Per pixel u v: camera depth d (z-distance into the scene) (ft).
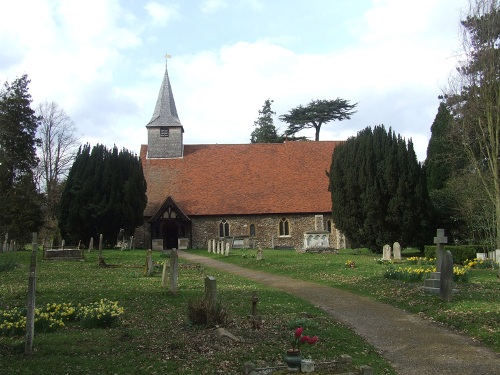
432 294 53.62
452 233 115.65
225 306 43.57
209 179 159.84
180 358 32.45
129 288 58.34
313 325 41.16
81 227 135.85
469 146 96.48
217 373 29.91
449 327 42.50
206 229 151.23
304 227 153.58
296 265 87.10
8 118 166.81
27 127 175.22
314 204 154.51
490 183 96.68
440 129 148.46
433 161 149.18
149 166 162.50
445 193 120.57
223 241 123.03
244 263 95.45
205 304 40.88
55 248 100.37
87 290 56.24
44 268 80.02
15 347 33.47
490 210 102.63
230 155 167.94
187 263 95.25
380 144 113.19
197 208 151.43
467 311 45.52
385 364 32.99
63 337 36.55
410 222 110.52
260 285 65.72
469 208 105.81
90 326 40.14
